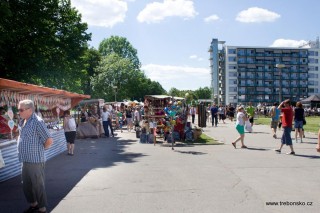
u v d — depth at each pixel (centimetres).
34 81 2789
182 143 1730
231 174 942
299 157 1237
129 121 2717
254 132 2345
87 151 1487
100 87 7444
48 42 2747
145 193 750
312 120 4169
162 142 1806
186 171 993
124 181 870
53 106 1645
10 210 646
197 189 779
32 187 604
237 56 12900
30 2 2606
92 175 953
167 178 898
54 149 1353
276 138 1936
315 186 799
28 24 2609
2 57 2522
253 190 765
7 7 2134
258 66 13038
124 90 7712
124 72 7588
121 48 9081
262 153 1346
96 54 7719
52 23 2906
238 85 12862
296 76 13275
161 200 693
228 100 12825
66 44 2953
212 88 12106
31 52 2673
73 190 786
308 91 13375
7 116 1113
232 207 641
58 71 2909
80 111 2466
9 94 1135
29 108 606
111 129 2216
